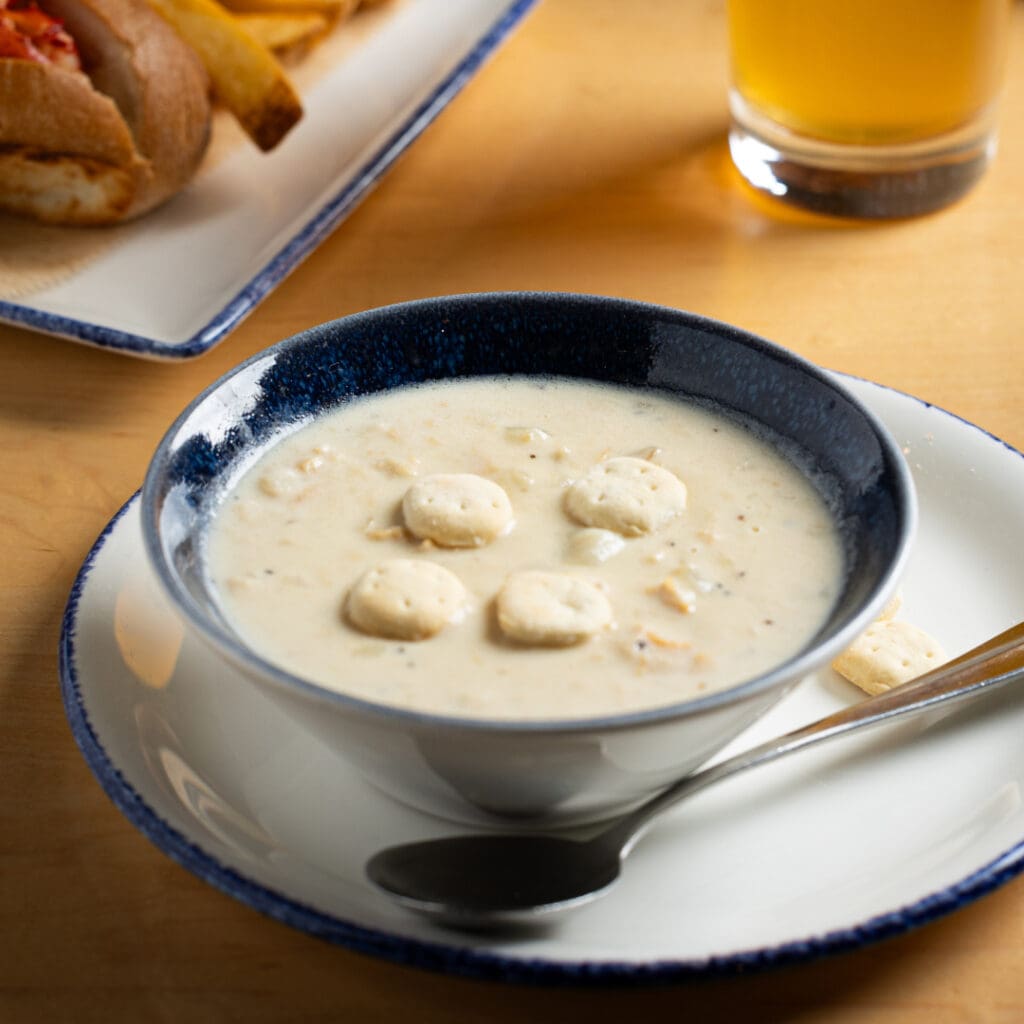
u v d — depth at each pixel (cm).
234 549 54
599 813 50
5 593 59
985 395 65
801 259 72
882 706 52
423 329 58
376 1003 49
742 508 54
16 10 71
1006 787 51
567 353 58
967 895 48
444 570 52
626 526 54
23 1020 49
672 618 52
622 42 88
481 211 75
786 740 51
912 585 56
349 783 51
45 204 72
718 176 77
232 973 49
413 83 81
